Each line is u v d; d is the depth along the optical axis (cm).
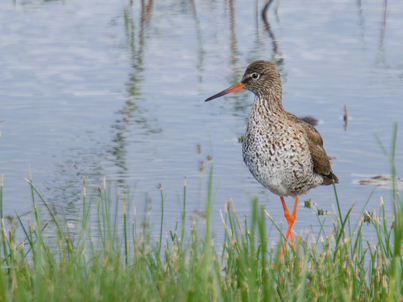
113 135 1639
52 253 816
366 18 3067
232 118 1783
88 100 1914
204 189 1324
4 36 2675
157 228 1117
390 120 1723
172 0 3647
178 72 2239
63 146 1559
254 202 507
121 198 1264
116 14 3216
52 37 2697
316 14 3212
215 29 2934
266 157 1068
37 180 1355
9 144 1563
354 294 727
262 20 3120
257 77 1101
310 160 1079
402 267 688
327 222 1198
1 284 586
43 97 1928
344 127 1680
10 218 835
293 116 1130
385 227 791
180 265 728
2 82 2064
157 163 1461
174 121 1748
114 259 718
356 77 2144
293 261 807
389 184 1350
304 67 2284
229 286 697
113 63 2344
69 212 1180
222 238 1073
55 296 624
